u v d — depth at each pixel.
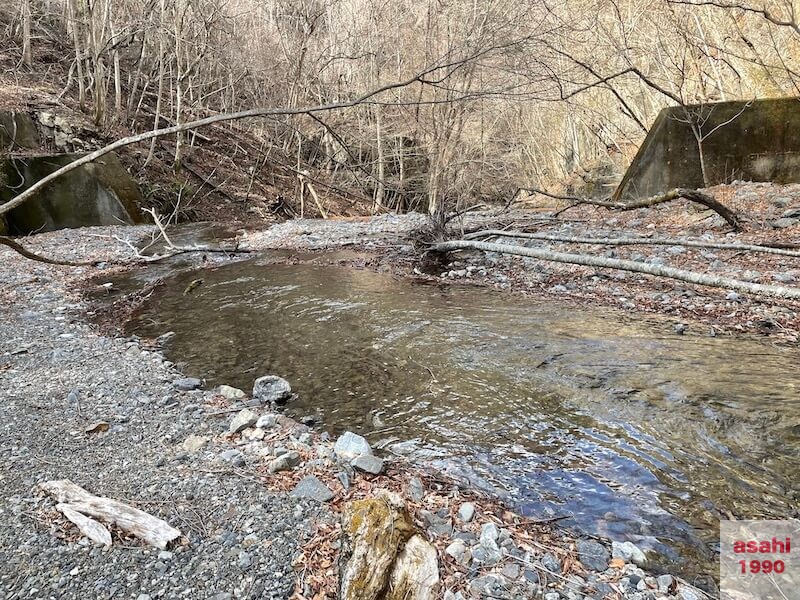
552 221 12.48
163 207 17.55
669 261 8.34
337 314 6.96
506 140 27.30
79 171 15.17
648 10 16.14
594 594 2.42
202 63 22.52
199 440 3.83
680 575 2.56
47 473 3.33
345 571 2.39
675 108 12.67
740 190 11.36
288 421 4.17
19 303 7.89
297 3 17.75
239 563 2.56
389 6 19.94
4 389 4.72
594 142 24.09
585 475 3.41
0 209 3.88
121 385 4.89
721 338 5.59
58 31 24.12
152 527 2.74
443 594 2.38
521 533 2.87
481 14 15.23
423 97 19.03
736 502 3.07
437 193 20.78
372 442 3.90
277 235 13.99
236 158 22.69
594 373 4.82
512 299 7.41
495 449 3.76
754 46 13.44
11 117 15.52
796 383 4.43
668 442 3.70
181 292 8.45
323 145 20.97
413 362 5.34
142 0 18.25
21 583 2.40
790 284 6.70
